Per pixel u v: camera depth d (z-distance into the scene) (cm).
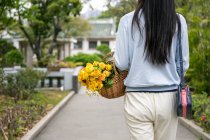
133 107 310
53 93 1603
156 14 303
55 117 1051
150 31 302
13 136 676
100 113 1134
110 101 1459
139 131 310
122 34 310
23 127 761
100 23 5372
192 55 1202
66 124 935
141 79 307
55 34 2402
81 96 1653
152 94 307
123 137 779
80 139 761
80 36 4644
